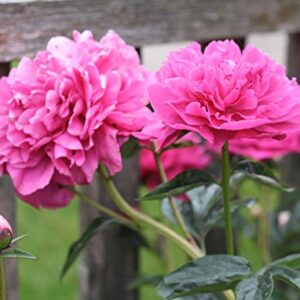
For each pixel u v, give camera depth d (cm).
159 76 124
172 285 123
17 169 122
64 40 125
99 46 125
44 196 128
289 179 196
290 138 159
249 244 244
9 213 146
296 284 117
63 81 120
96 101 121
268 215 181
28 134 121
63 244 269
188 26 158
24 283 247
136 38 151
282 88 116
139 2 151
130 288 166
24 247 267
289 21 170
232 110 114
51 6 141
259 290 116
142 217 134
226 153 122
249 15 165
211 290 123
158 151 125
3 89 124
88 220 163
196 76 115
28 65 125
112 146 121
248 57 119
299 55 190
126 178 163
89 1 145
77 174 123
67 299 238
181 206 144
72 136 120
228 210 125
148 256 257
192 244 137
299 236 179
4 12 137
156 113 115
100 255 169
